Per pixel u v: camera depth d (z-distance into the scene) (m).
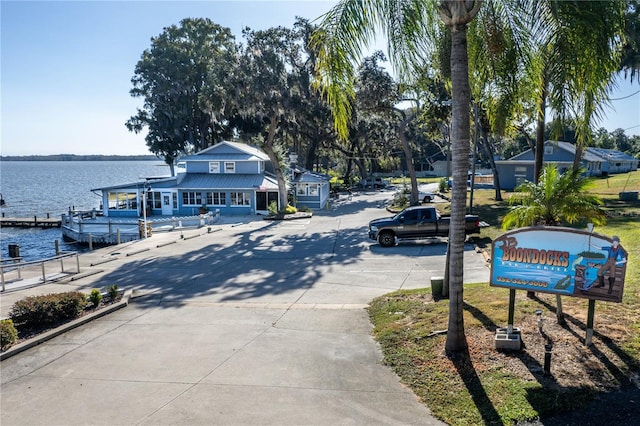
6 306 13.38
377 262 18.48
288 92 35.69
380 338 9.42
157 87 55.28
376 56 35.31
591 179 10.42
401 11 8.45
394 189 63.59
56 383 7.83
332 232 27.94
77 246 32.09
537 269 7.75
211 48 55.97
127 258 22.28
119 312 12.54
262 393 7.21
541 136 15.17
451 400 6.62
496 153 76.38
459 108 7.59
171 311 12.54
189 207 41.22
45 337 10.02
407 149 36.34
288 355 8.82
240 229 31.30
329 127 51.22
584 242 7.43
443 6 7.39
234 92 35.25
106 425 6.38
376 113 37.59
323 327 10.55
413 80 9.16
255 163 42.38
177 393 7.30
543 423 5.80
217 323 11.18
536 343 7.91
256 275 17.33
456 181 7.78
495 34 9.29
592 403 6.06
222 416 6.52
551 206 10.33
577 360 7.15
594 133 8.34
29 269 19.80
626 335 7.74
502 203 33.31
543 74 9.35
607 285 7.30
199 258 21.50
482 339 8.37
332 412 6.54
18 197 81.81
